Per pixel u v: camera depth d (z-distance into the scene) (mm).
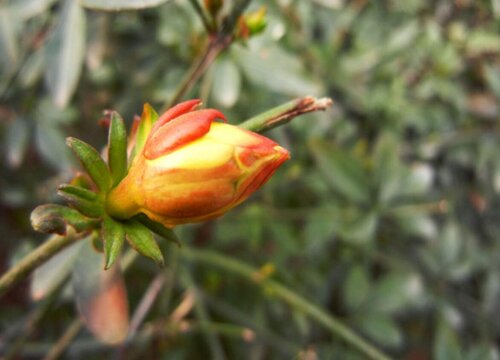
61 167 108
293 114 53
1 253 150
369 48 122
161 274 104
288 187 124
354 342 92
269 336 112
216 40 68
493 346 115
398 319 126
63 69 84
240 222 120
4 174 130
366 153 128
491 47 120
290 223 128
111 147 50
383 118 124
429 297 114
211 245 129
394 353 127
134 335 107
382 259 121
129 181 48
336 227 111
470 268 117
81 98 126
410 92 124
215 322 126
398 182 105
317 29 124
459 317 114
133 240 49
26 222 136
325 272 122
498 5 107
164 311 105
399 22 124
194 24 101
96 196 50
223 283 130
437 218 126
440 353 104
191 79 69
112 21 109
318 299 111
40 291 72
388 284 108
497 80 118
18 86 104
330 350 108
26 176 132
